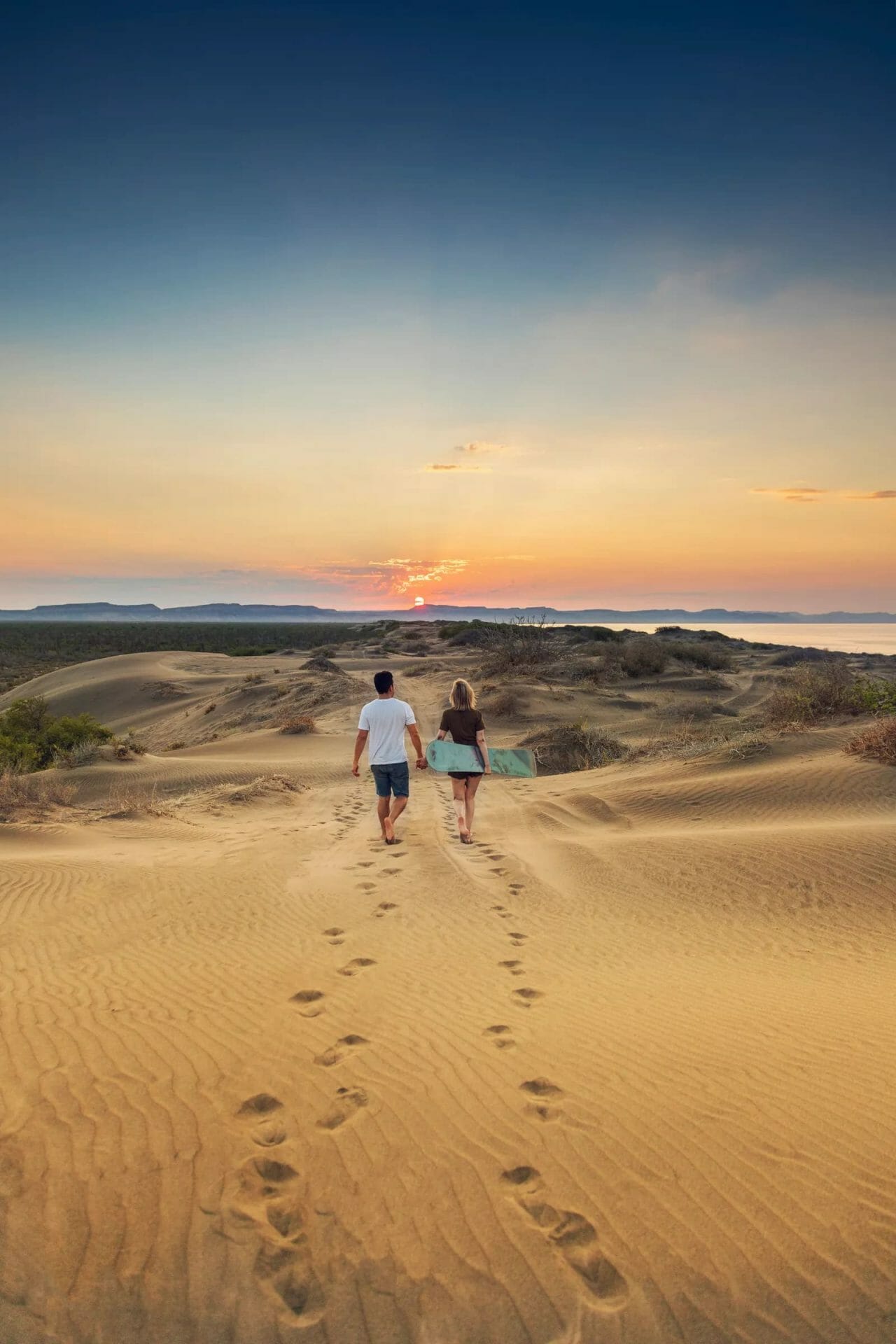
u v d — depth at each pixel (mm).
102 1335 2264
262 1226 2646
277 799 14578
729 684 35969
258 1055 3896
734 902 7230
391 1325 2328
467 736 9703
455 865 8695
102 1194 2756
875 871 7582
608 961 5703
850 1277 2465
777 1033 4281
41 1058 3764
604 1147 3133
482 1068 3828
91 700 47344
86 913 6605
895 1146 3129
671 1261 2547
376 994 4852
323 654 61344
